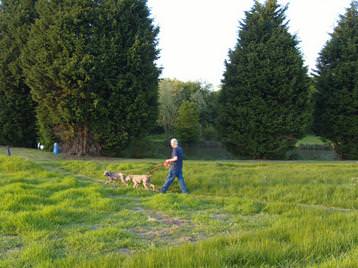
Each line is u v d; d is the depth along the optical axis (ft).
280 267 17.44
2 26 104.83
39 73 84.12
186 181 49.16
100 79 83.41
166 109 177.88
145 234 25.90
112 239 24.03
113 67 83.92
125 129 87.56
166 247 20.58
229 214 32.89
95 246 22.45
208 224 28.76
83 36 83.15
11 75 101.86
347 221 25.57
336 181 49.11
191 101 176.96
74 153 90.17
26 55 88.69
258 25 107.96
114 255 18.89
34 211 29.45
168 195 37.81
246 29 110.83
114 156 94.12
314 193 42.68
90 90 83.71
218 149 150.10
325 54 116.78
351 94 110.01
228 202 36.70
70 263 17.90
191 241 24.23
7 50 101.65
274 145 105.09
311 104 107.55
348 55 112.88
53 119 87.25
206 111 185.68
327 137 116.57
